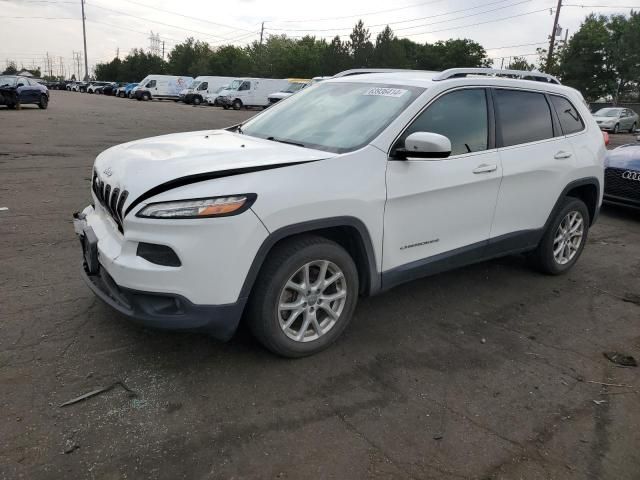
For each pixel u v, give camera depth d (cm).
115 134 1592
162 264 281
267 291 306
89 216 357
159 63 10325
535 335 393
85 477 232
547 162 453
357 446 262
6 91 2384
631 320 429
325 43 8638
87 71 7919
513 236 446
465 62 7706
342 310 343
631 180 748
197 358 329
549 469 255
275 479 237
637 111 4869
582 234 522
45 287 418
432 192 367
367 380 318
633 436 283
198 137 398
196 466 242
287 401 293
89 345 336
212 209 277
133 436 258
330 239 349
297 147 348
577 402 311
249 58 9200
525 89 450
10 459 238
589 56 5266
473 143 400
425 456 258
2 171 893
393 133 349
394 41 6888
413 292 457
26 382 294
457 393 312
